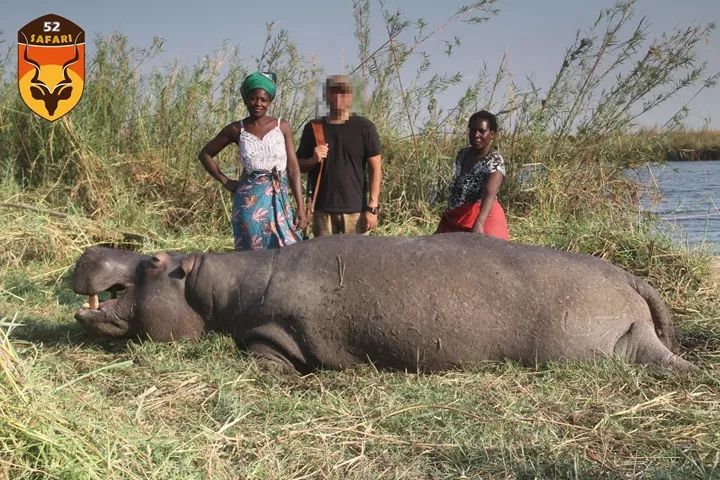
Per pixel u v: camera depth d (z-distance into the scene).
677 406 5.14
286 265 6.18
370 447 4.56
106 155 12.23
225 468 4.20
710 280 8.55
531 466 4.29
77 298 8.11
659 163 12.22
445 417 4.90
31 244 9.76
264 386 5.51
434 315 5.83
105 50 13.02
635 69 12.00
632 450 4.54
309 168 8.06
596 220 10.56
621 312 5.89
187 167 12.13
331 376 5.81
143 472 3.91
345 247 6.15
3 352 4.17
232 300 6.19
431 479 4.21
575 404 5.14
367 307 5.89
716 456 4.33
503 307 5.82
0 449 3.69
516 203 11.95
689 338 6.86
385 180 11.98
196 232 11.27
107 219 10.98
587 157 12.16
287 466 4.29
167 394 5.23
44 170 12.07
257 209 7.34
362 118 8.13
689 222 12.72
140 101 13.06
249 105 7.35
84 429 3.99
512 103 12.30
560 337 5.77
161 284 6.30
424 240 6.16
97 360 6.04
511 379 5.59
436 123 12.35
